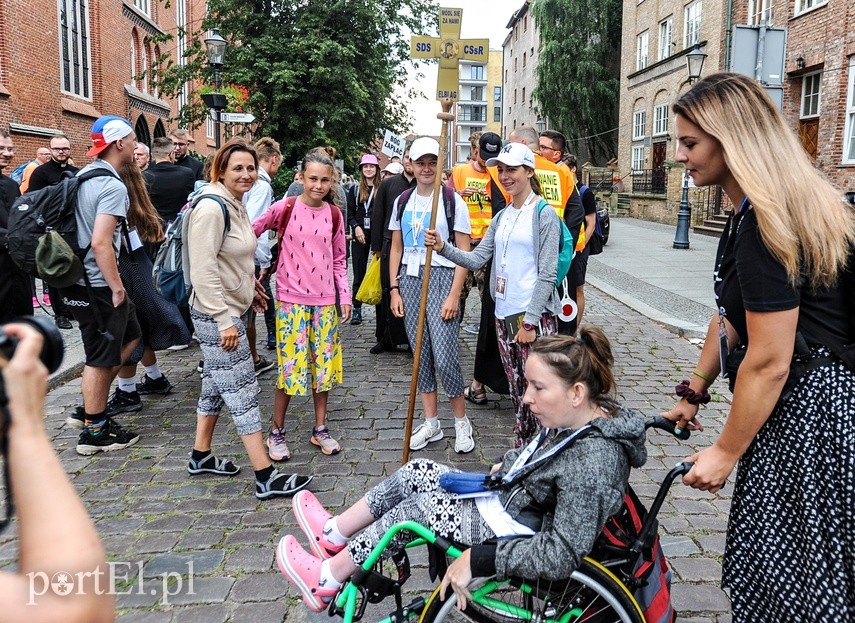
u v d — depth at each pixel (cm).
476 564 220
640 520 240
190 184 746
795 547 193
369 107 2319
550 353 243
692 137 203
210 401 417
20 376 109
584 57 3350
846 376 189
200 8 3272
